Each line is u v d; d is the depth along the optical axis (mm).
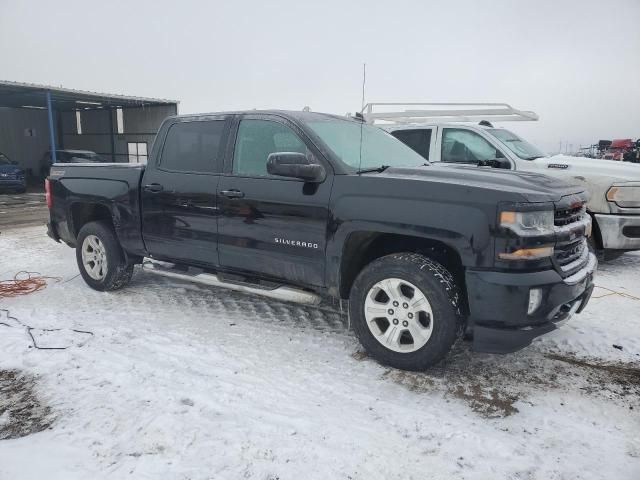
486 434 2715
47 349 3758
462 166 4102
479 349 3143
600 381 3342
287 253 3746
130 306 4770
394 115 9078
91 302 4891
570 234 3260
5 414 2910
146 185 4559
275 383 3268
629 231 5898
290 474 2391
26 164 29922
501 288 2957
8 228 10188
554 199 3143
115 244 5020
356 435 2699
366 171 3613
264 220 3812
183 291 5234
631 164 6289
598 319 4484
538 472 2414
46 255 7258
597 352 3789
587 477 2375
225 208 4020
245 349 3795
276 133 3900
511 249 2947
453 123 7207
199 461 2480
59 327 4215
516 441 2658
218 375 3371
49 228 5645
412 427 2777
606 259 6543
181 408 2949
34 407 2977
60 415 2889
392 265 3301
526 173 3736
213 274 4387
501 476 2387
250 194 3869
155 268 4758
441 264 3432
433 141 7199
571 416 2908
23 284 5496
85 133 30812
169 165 4492
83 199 5090
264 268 3930
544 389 3223
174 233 4410
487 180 3289
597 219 5992
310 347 3842
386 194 3297
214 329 4195
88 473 2389
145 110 27703
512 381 3322
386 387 3225
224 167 4098
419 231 3168
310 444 2615
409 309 3299
